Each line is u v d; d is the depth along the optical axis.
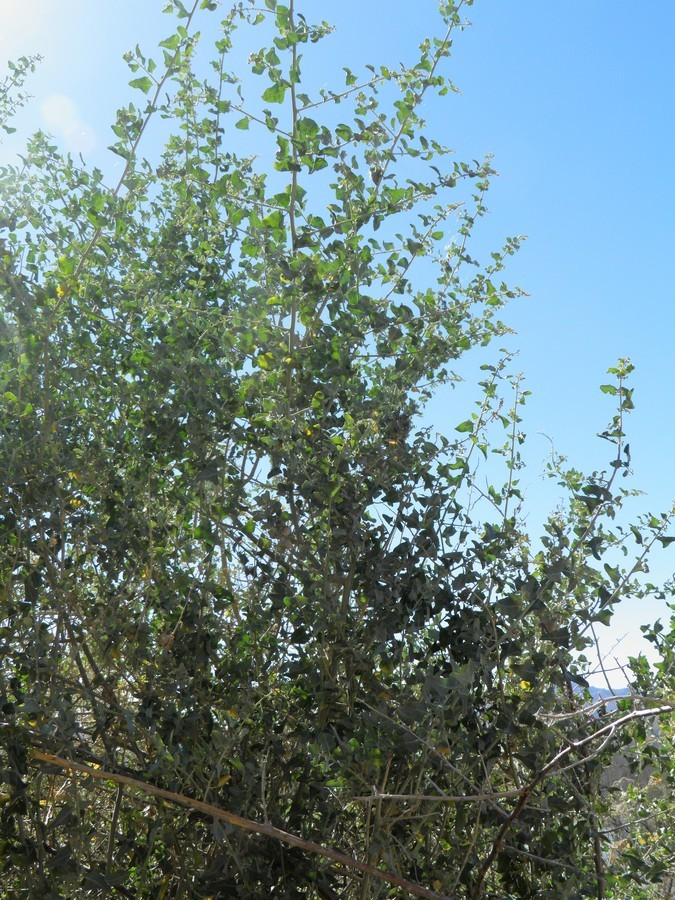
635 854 2.93
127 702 2.85
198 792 2.36
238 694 2.56
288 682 2.73
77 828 2.37
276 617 2.71
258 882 2.32
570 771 2.75
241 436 2.73
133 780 2.10
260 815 2.44
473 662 2.30
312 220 2.75
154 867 2.62
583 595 2.83
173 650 2.60
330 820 2.50
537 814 2.53
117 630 2.61
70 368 2.80
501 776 2.90
